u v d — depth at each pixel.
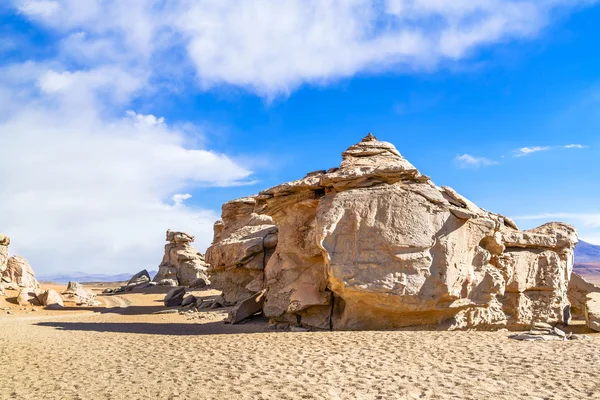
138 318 28.25
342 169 20.19
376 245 17.52
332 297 20.08
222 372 11.73
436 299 17.19
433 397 9.33
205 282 54.88
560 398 9.05
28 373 12.45
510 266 19.81
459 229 17.91
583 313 25.72
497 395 9.35
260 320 23.55
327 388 10.07
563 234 21.48
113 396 10.09
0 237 40.53
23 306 36.12
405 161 21.41
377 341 15.10
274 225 35.44
